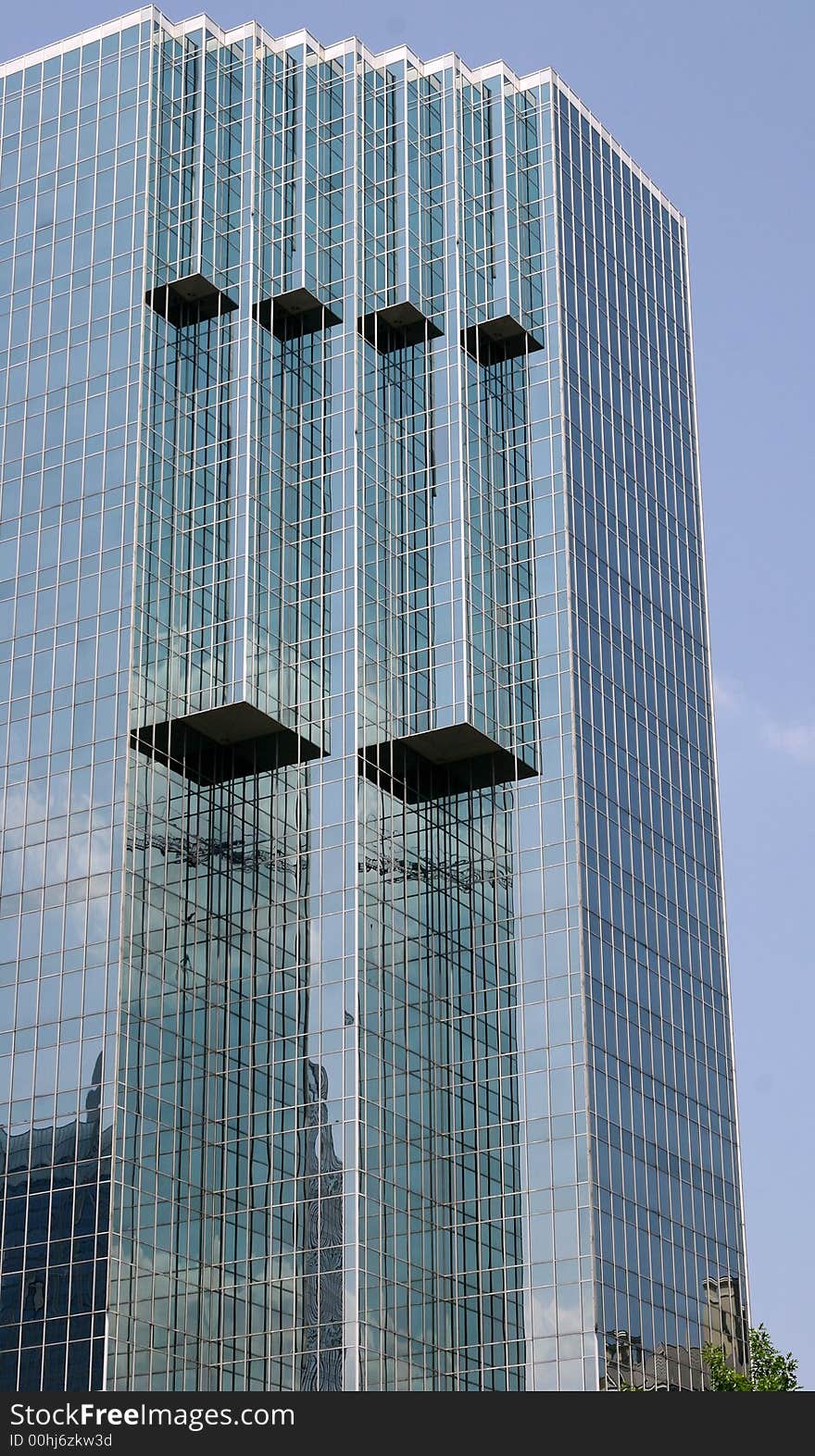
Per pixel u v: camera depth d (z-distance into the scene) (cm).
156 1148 19488
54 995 19900
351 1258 19175
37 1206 19162
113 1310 18538
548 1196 19938
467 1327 19812
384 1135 19925
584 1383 19175
